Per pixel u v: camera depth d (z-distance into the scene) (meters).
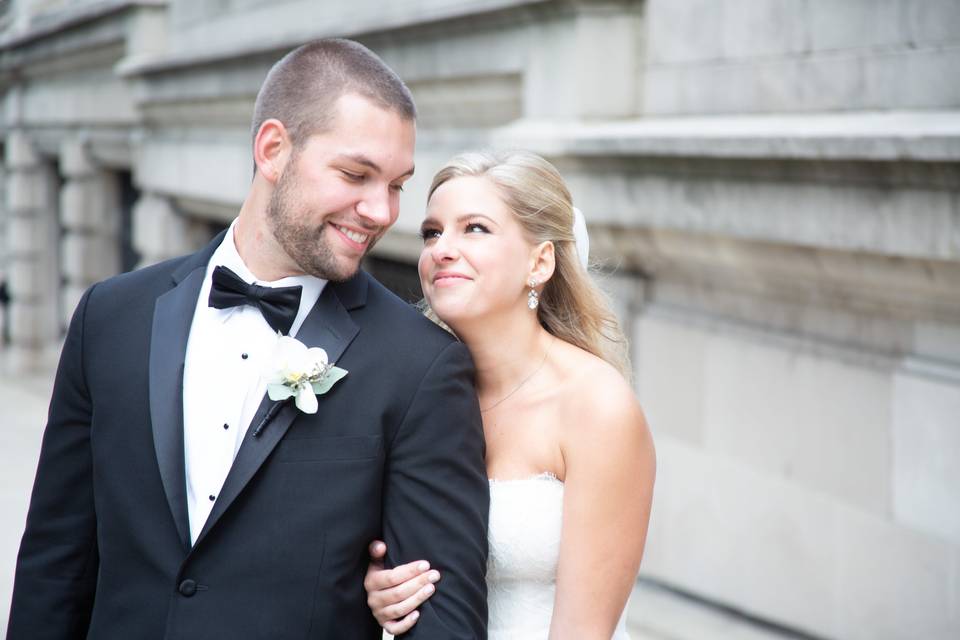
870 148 3.61
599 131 4.94
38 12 13.99
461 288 2.37
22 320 14.33
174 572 2.07
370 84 2.12
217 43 9.58
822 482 4.30
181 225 10.78
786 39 4.50
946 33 3.81
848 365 4.19
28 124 14.21
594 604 2.30
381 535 2.16
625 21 5.23
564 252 2.51
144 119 10.84
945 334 3.87
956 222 3.45
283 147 2.15
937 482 3.80
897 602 3.96
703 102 4.92
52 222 14.51
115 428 2.16
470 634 2.07
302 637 2.04
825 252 4.05
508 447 2.43
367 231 2.14
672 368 5.13
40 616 2.25
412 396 2.15
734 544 4.75
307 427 2.10
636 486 2.34
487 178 2.40
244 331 2.18
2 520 7.01
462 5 5.82
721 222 4.39
